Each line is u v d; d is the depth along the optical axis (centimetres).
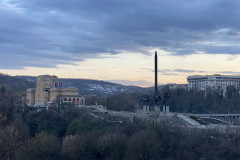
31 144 12662
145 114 19038
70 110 19888
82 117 18762
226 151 12912
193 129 14850
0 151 6800
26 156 10812
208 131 14600
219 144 13300
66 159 13100
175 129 14825
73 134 16475
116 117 18175
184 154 12838
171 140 13550
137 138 13388
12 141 7244
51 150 13138
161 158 12875
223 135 14175
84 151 13212
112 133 14488
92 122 17325
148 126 15175
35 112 19775
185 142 13375
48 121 18638
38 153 12719
